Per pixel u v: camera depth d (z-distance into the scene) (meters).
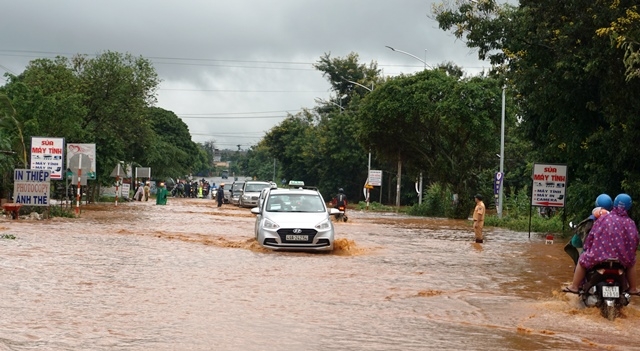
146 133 56.66
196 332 8.36
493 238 26.78
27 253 15.73
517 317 9.91
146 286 11.75
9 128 31.12
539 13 22.78
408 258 17.84
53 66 50.50
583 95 24.39
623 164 24.03
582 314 10.10
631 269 10.05
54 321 8.73
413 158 52.12
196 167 122.38
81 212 34.19
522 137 31.86
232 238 22.02
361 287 12.47
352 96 83.88
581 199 26.39
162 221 29.81
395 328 8.95
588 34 21.69
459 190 45.91
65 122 41.69
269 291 11.67
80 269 13.54
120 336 8.04
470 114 43.28
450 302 11.12
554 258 19.06
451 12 26.42
